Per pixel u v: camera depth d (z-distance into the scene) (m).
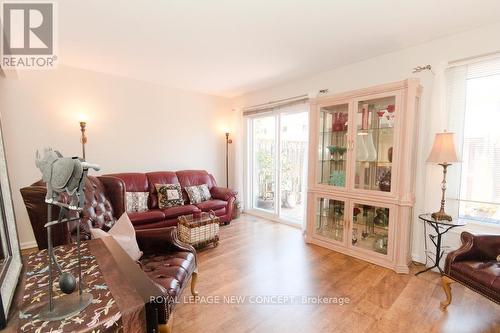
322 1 1.82
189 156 4.54
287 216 4.25
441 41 2.43
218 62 3.07
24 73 2.91
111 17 2.03
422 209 2.62
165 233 1.93
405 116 2.39
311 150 3.19
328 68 3.30
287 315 1.80
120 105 3.68
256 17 2.04
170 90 4.21
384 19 2.08
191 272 1.86
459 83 2.33
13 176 2.88
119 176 3.46
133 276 1.05
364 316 1.79
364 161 2.80
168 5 1.87
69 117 3.24
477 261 1.80
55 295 0.89
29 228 2.98
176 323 1.72
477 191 2.31
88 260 1.19
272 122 4.42
